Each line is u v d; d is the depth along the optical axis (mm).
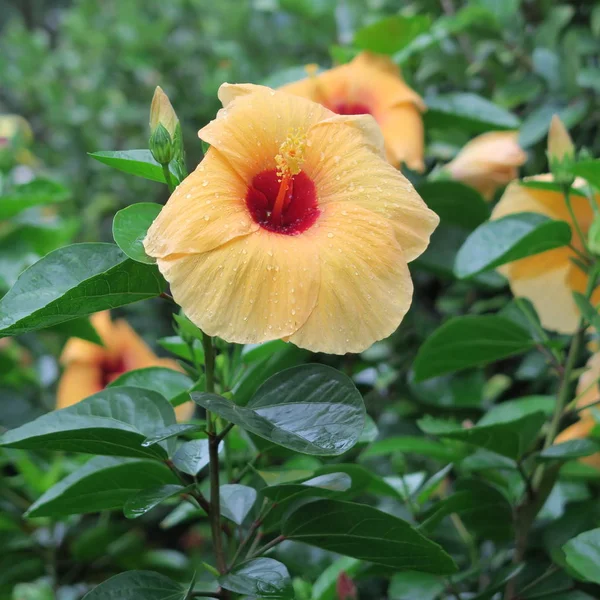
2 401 936
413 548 543
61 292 514
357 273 505
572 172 641
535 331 683
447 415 866
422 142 818
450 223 851
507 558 728
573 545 576
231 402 505
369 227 518
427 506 724
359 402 504
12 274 896
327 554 760
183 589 532
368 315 503
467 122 869
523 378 882
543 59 865
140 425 552
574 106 840
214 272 491
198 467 567
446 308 951
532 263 724
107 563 900
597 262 646
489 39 918
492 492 651
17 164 1204
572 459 658
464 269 653
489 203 903
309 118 548
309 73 840
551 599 668
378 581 824
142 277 510
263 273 493
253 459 633
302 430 499
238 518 582
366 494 830
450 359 698
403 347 909
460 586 729
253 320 491
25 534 842
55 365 1025
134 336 899
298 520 540
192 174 510
